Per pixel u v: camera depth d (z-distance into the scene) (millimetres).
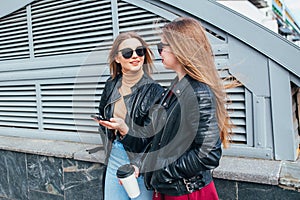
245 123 2121
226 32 2061
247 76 2051
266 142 2072
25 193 2912
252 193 1934
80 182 2562
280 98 1990
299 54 1884
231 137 2080
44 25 2801
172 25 1453
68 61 2701
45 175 2754
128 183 1584
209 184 1463
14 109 3168
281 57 1936
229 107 2141
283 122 2006
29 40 2904
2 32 3062
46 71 2855
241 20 2010
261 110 2053
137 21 2357
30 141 2982
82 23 2602
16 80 3076
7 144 2945
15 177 2953
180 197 1405
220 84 1427
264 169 1942
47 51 2822
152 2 2277
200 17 2123
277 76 1974
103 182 1821
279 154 2049
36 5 2809
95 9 2523
